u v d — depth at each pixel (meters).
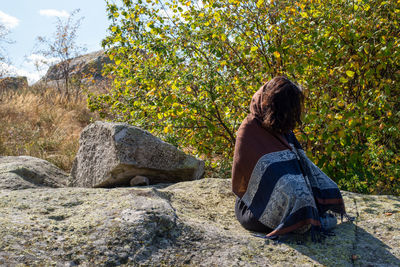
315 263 2.10
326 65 4.27
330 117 3.85
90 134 4.38
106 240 2.05
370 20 4.29
